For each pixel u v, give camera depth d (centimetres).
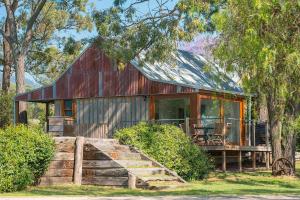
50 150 1642
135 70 2648
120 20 2397
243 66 1232
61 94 2916
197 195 1398
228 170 2383
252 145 2677
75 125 2711
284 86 1184
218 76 1777
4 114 3625
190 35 2241
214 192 1502
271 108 2109
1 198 1306
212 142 2302
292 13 1077
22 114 3091
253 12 1036
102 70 2786
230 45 1175
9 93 3806
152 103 2616
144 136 1914
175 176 1781
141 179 1638
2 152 1500
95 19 2442
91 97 2811
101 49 2583
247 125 2839
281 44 1067
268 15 1018
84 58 2856
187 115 2527
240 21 1098
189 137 1997
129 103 2695
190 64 2947
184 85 2447
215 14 1086
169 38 2298
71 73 2892
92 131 2694
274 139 2145
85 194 1455
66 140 1753
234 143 2805
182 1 2105
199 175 1969
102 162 1708
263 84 1315
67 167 1739
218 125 2333
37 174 1648
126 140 1917
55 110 2955
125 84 2688
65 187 1652
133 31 2352
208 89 2434
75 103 2880
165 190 1582
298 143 3369
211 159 2122
